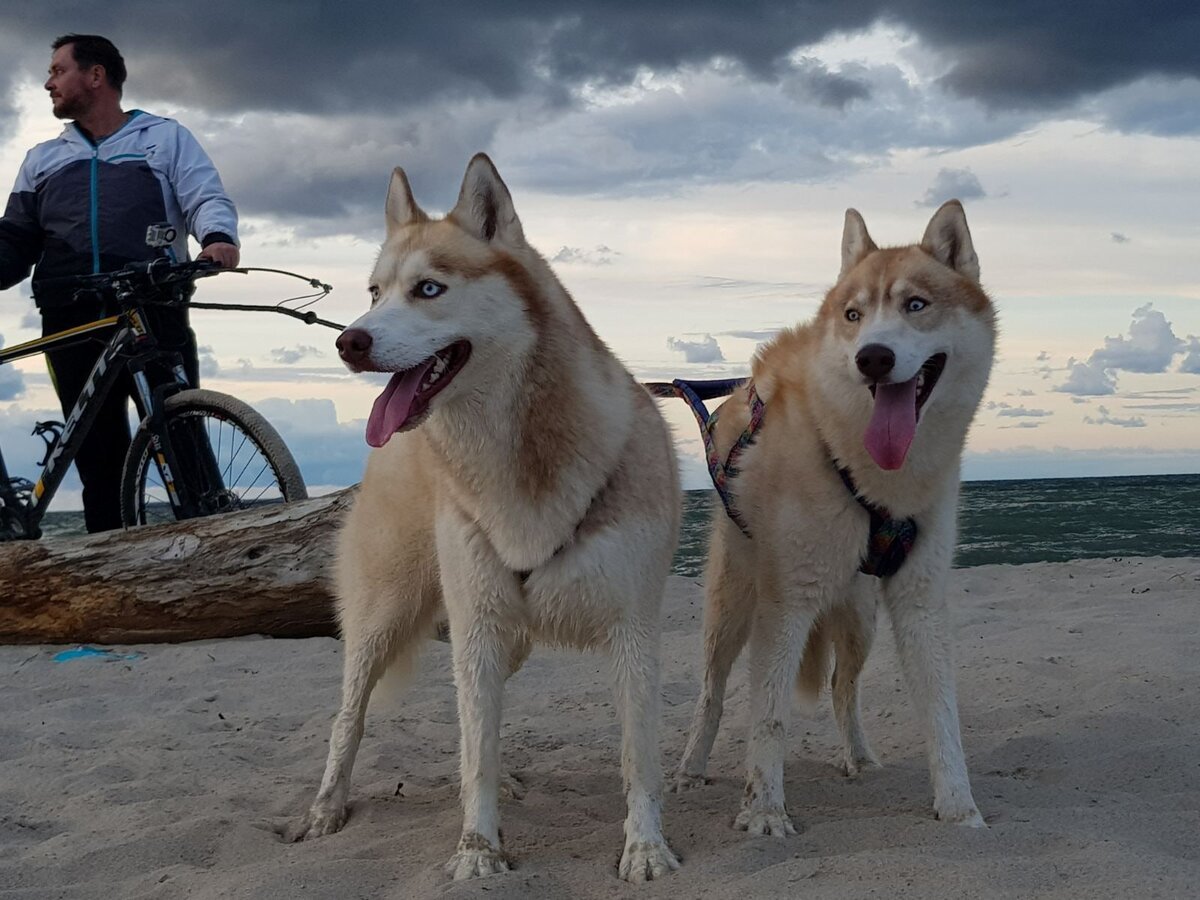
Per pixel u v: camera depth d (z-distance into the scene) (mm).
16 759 2436
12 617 3557
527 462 1751
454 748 2533
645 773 1755
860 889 1474
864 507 1938
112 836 1937
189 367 3543
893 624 1979
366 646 2111
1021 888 1448
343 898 1619
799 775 2264
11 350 3449
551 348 1792
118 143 3559
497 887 1595
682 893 1567
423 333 1748
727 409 2336
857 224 2266
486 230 1881
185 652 3447
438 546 1867
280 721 2744
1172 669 2750
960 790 1826
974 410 2064
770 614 1979
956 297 2041
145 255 3545
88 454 3613
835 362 1983
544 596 1784
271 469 3434
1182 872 1467
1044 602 3961
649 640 1802
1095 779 2053
